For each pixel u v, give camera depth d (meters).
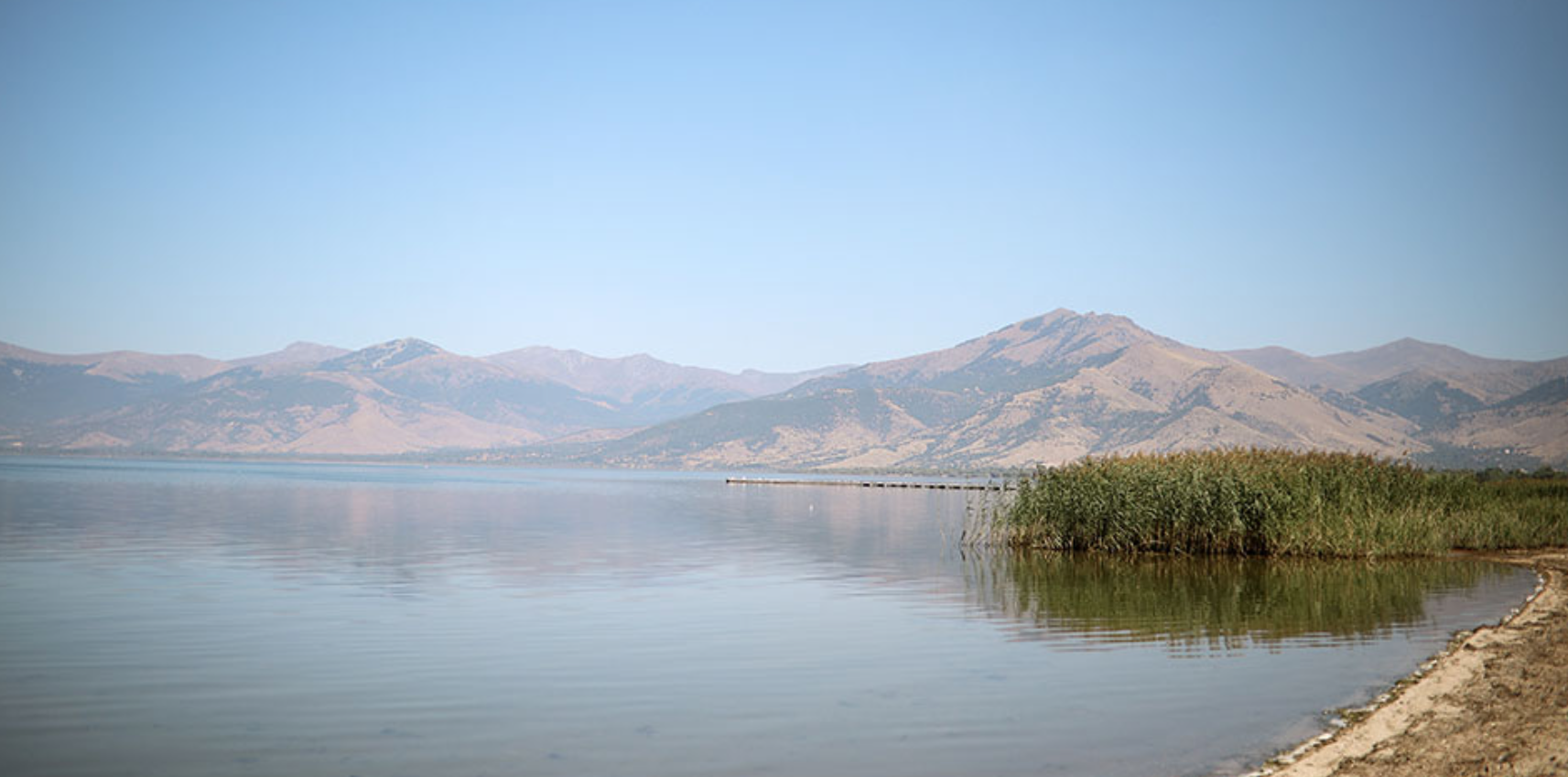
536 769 16.02
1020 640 26.30
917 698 20.17
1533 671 20.80
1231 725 18.14
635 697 20.25
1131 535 46.47
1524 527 47.53
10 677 21.64
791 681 21.62
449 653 24.27
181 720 18.52
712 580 38.34
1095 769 15.85
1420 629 27.62
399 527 64.44
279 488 133.00
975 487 170.12
